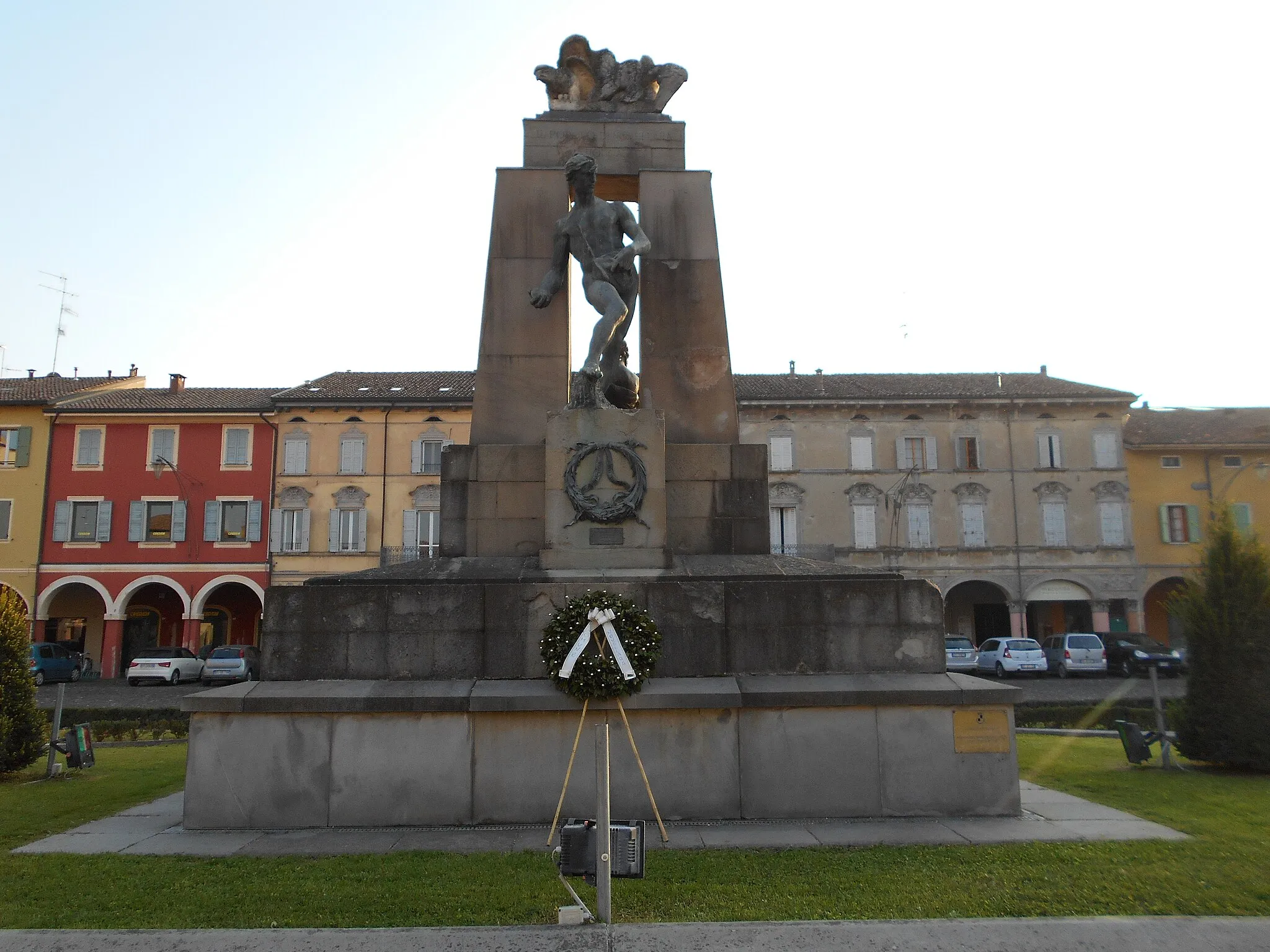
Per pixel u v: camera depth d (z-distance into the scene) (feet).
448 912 18.79
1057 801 29.99
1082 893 19.62
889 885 20.24
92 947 17.13
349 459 125.59
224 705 27.32
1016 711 54.49
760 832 25.77
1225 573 36.86
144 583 123.44
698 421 33.83
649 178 35.63
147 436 125.70
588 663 27.04
